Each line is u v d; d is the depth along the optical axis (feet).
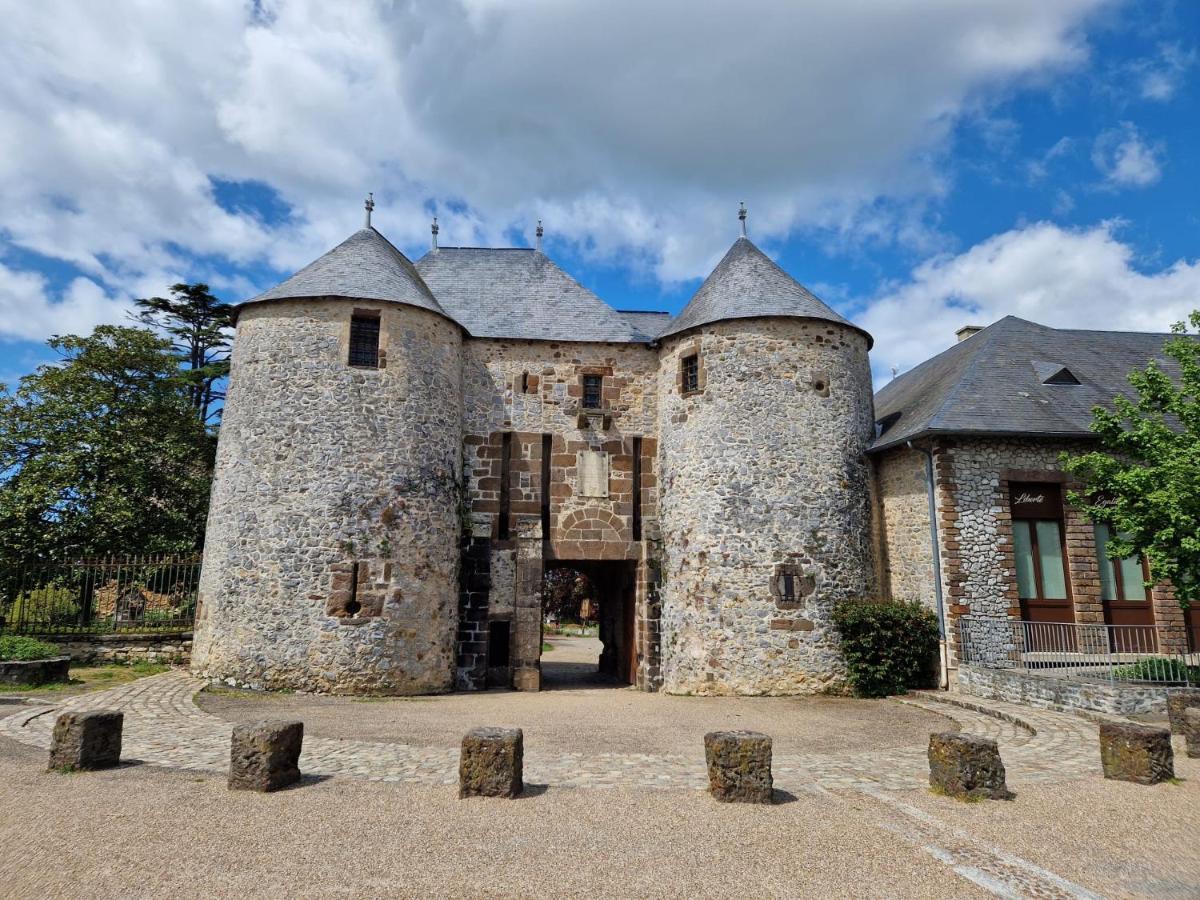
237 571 43.60
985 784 21.94
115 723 25.18
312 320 46.34
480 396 53.21
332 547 43.70
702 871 16.56
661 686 49.52
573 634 129.39
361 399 45.78
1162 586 44.88
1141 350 55.72
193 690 40.29
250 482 44.57
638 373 55.21
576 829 19.03
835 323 50.26
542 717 36.58
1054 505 45.80
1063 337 55.67
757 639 45.75
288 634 42.65
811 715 38.11
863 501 49.60
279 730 22.63
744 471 47.78
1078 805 21.31
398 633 44.27
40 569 55.31
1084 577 44.52
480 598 50.08
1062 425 45.16
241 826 19.01
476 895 15.23
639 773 24.81
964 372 49.80
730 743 21.81
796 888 15.78
